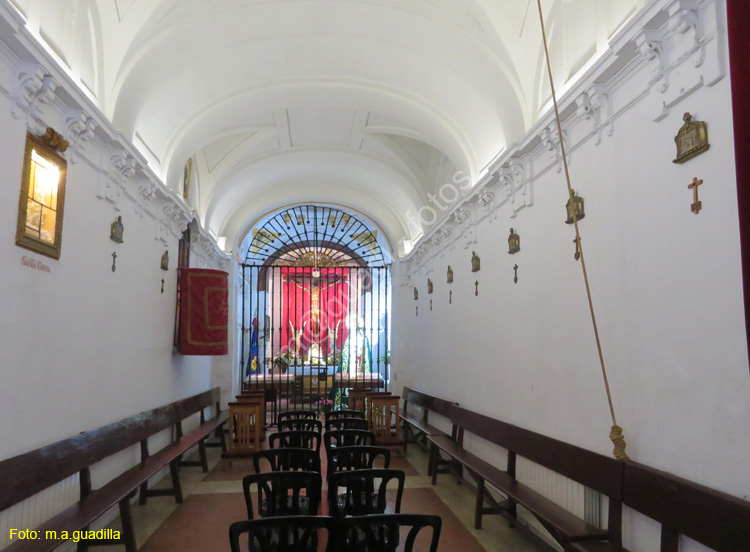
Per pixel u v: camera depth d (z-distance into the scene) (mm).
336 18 6797
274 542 3783
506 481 5484
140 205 6844
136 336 6770
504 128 6691
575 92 4594
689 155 3361
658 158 3732
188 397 9359
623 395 4098
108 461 5777
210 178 10875
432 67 7387
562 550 4992
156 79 6594
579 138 4855
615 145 4281
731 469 3014
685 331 3420
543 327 5586
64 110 4641
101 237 5602
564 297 5121
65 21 4809
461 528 5688
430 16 6559
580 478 4398
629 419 4012
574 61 5230
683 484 3252
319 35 7129
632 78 4047
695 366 3322
